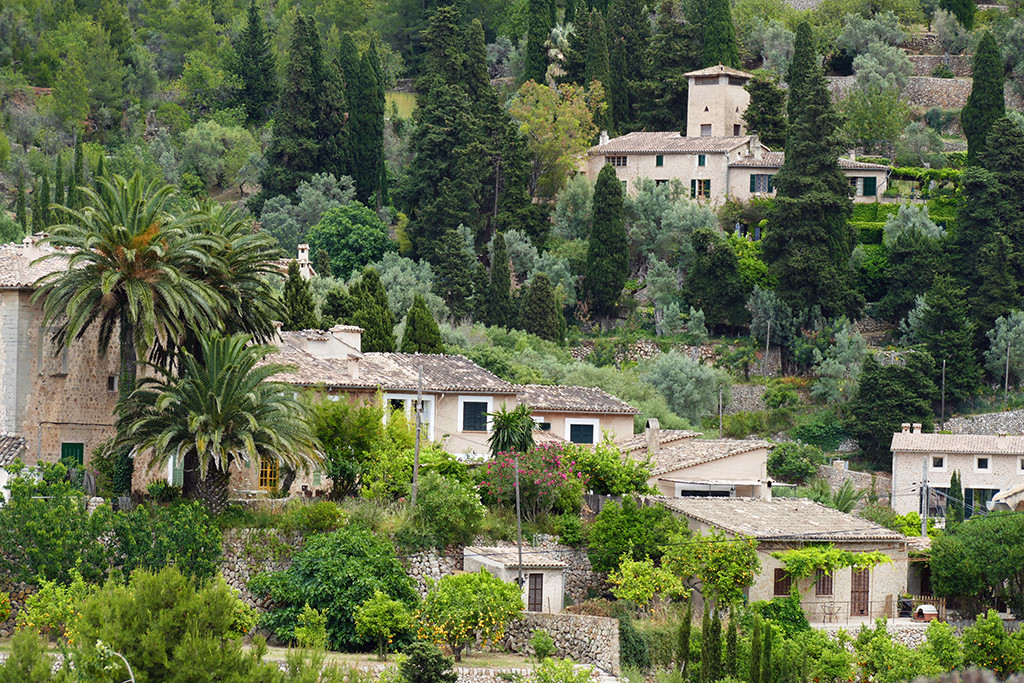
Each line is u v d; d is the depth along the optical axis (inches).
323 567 4968.0
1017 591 5930.1
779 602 5408.5
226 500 5201.8
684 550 5413.4
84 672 3759.8
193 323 5226.4
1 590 4756.4
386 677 4375.0
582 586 5506.9
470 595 4881.9
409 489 5511.8
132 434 5137.8
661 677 4746.6
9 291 5482.3
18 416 5477.4
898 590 5733.3
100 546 4820.4
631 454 6614.2
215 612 4040.4
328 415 5644.7
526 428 5930.1
